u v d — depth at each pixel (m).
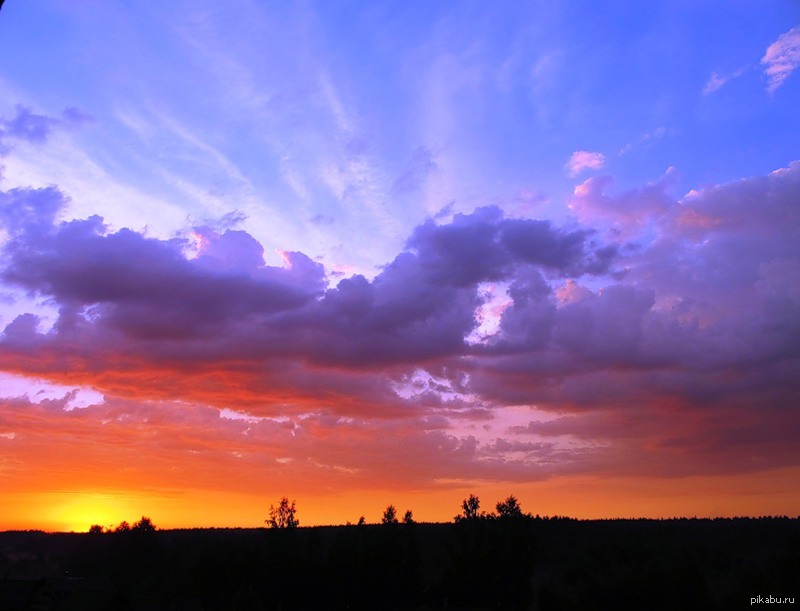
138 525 110.75
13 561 142.50
